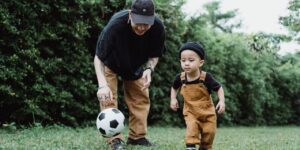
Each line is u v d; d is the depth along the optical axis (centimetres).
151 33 460
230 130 1079
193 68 395
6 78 697
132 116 501
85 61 836
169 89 1117
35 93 755
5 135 598
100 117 438
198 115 399
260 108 1641
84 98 855
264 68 1705
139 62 474
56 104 809
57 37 762
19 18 724
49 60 761
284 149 516
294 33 1308
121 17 449
